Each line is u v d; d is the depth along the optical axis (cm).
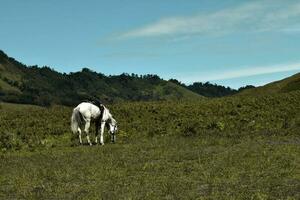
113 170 2077
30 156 2742
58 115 4412
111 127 3250
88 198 1566
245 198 1488
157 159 2373
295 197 1482
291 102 4712
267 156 2264
